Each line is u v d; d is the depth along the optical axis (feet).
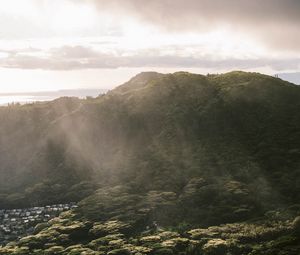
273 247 608.60
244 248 630.74
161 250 636.07
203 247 635.66
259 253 599.98
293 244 605.73
